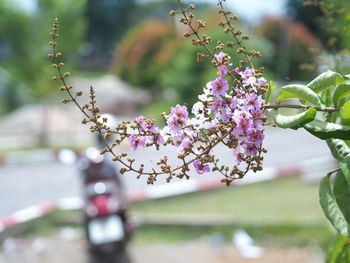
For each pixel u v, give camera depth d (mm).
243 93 1871
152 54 35000
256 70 1938
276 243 8086
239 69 1938
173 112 1891
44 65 20656
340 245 2400
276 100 1912
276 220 8703
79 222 9203
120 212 7289
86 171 7629
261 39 20984
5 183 13734
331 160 13133
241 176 1900
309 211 9852
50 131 23844
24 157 16562
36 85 21172
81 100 31438
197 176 13289
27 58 20609
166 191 11047
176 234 8703
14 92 30562
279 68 19781
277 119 1832
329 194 1853
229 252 7938
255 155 1864
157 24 35719
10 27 20188
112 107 31578
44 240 8617
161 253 8016
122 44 37156
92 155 7652
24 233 8953
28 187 13273
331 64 3264
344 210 1770
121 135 1917
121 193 7523
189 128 1897
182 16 2072
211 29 14789
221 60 1914
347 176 1741
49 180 13875
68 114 25797
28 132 23688
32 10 20453
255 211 9984
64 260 7891
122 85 35656
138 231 8852
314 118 1788
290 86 1871
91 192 7344
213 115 2004
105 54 62312
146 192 11023
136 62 34875
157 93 33688
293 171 12758
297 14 26328
